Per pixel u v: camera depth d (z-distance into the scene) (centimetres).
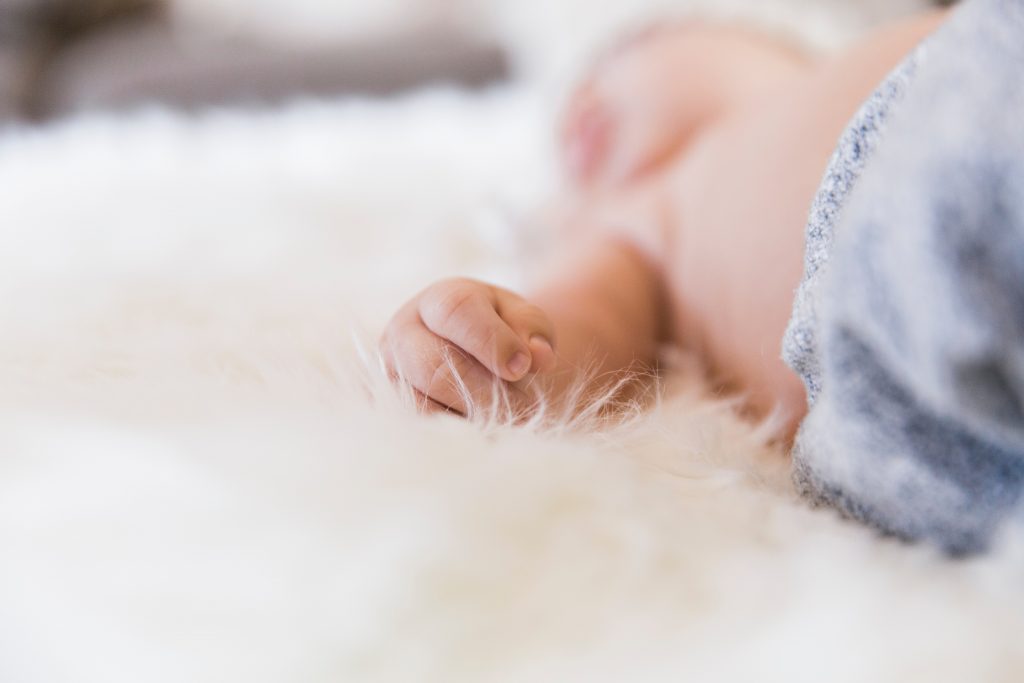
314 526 32
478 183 102
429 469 35
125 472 35
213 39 175
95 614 31
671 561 33
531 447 37
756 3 117
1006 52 28
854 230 30
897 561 33
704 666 29
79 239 79
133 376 45
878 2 121
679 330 61
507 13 161
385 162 106
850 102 49
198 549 32
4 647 33
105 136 113
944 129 28
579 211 90
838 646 29
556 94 121
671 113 90
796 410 45
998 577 32
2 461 37
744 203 55
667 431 42
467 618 30
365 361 42
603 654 29
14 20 173
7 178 95
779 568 33
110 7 187
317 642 29
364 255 81
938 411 30
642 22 121
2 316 60
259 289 67
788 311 47
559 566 32
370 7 203
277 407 40
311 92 148
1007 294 26
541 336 41
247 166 102
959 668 29
